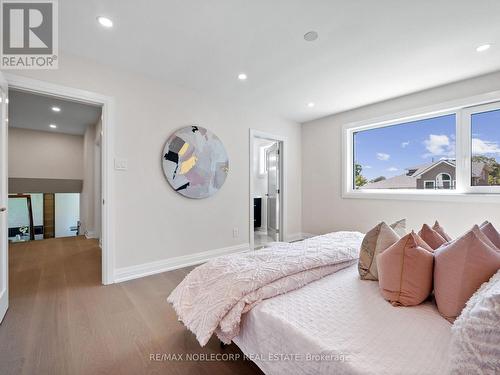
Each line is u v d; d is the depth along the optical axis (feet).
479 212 8.52
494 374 2.02
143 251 8.65
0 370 4.15
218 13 5.58
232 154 11.22
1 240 5.72
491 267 3.11
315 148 13.76
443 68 8.00
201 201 10.20
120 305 6.48
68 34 6.30
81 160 18.29
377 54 7.25
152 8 5.40
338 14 5.61
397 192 10.72
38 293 7.16
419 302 3.63
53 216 22.77
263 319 3.45
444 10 5.43
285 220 13.74
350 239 6.34
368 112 11.48
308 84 9.34
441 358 2.52
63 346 4.79
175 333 5.28
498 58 7.37
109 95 7.95
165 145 9.08
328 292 4.08
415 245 3.84
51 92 6.97
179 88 9.52
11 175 16.17
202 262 10.10
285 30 6.20
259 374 4.17
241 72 8.45
